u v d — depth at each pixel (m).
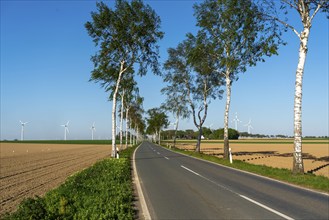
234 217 9.11
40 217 8.61
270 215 9.21
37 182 19.45
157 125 106.31
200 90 45.50
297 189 13.62
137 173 20.69
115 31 30.91
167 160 32.22
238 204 10.77
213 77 43.47
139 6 30.86
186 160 32.12
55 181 19.56
